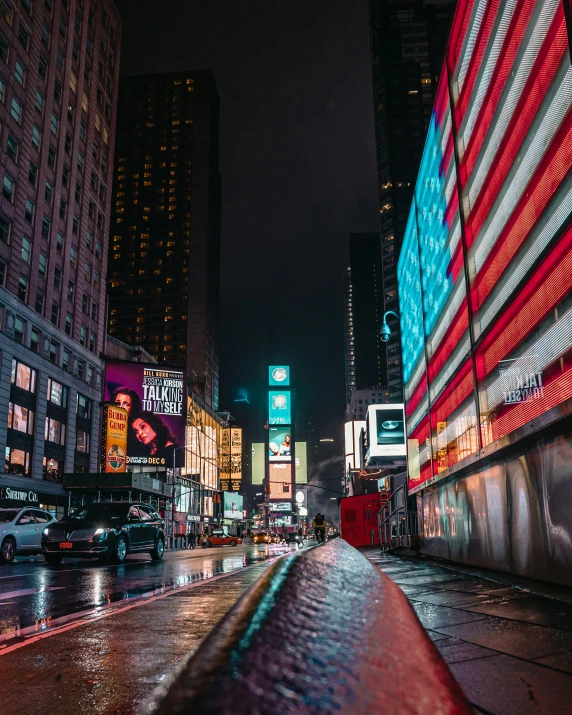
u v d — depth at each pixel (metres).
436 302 12.59
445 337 11.77
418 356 15.29
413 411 16.14
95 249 59.28
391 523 18.52
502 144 7.91
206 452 105.75
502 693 2.93
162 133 176.75
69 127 53.91
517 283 7.43
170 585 10.67
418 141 138.12
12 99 43.88
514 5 7.30
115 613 7.17
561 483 5.98
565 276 6.11
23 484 42.25
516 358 7.52
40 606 7.94
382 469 71.88
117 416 57.88
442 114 11.42
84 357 54.41
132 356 80.19
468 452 10.05
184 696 0.35
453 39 10.29
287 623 0.50
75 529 16.62
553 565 6.23
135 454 70.69
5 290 41.00
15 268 43.16
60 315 50.28
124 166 174.88
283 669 0.40
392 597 0.66
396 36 145.62
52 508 46.88
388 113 140.50
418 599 6.45
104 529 16.75
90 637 5.66
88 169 57.91
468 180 9.71
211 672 0.38
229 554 28.11
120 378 71.94
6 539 17.89
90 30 60.16
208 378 161.25
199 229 168.25
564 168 6.05
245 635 0.46
